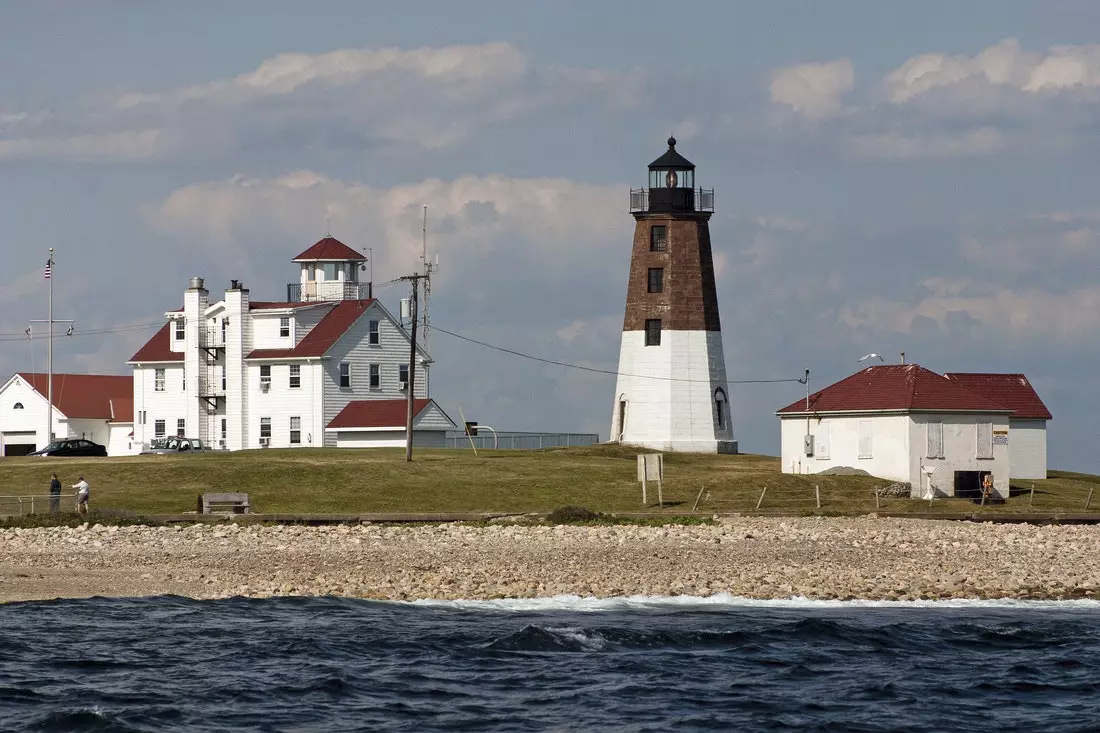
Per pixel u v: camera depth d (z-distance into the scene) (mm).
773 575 124625
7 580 120438
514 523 161125
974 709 81938
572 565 128375
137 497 182500
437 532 151875
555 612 107562
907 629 102250
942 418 199750
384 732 74875
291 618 103750
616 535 149125
